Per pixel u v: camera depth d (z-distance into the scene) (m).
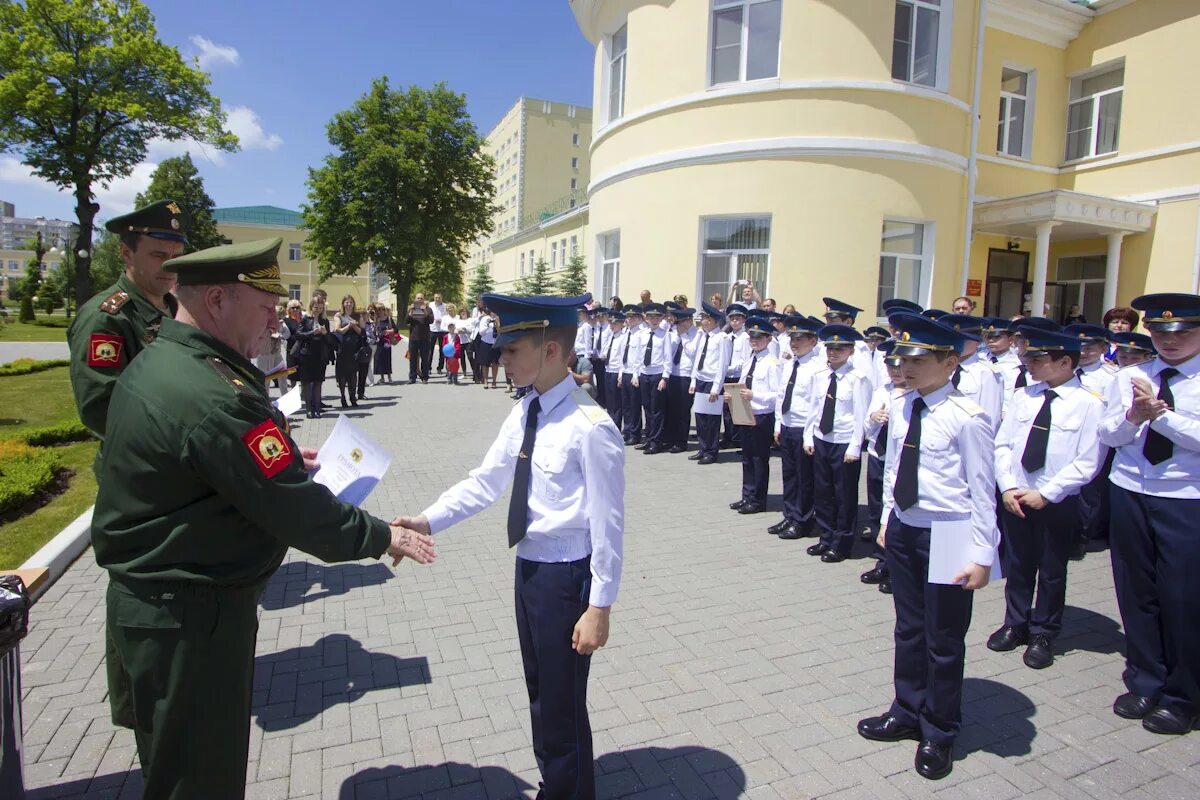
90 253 33.94
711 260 12.94
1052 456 4.18
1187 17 13.58
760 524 6.66
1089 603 5.05
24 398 12.91
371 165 38.97
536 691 2.52
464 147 42.59
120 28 31.94
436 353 22.84
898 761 3.10
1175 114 13.83
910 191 12.13
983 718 3.50
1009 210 13.66
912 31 12.32
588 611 2.32
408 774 2.95
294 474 2.00
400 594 4.82
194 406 1.87
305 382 11.63
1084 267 15.69
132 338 2.94
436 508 2.60
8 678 2.23
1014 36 14.90
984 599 5.14
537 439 2.40
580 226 33.91
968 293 14.79
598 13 15.22
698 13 12.56
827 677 3.81
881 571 5.21
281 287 2.24
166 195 53.50
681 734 3.26
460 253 44.78
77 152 31.80
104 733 3.18
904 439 3.22
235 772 2.04
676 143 12.96
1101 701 3.68
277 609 4.57
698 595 4.91
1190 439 3.33
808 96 11.82
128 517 1.92
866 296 12.05
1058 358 4.29
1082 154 15.59
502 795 2.83
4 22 30.36
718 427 9.30
